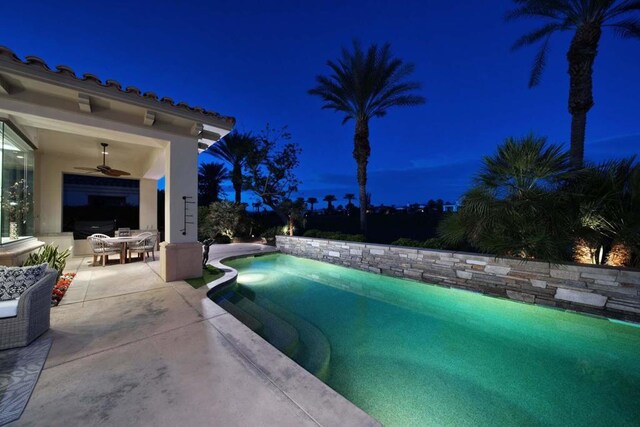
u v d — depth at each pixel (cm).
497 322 399
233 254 888
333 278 668
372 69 1076
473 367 287
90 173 784
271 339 337
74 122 402
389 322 404
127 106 434
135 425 164
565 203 418
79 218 821
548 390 249
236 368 227
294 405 182
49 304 299
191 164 518
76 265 634
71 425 163
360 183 1164
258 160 1386
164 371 222
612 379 264
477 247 509
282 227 1257
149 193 902
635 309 355
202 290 446
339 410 177
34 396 188
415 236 1009
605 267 379
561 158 426
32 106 372
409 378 267
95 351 253
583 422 210
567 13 700
